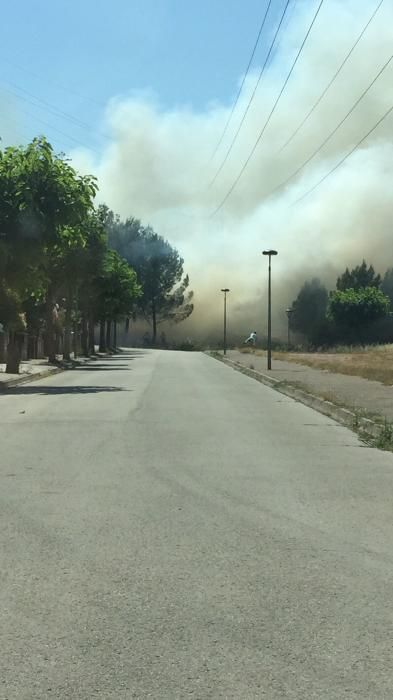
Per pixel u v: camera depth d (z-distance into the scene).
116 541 4.24
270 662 2.65
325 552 4.07
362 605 3.23
